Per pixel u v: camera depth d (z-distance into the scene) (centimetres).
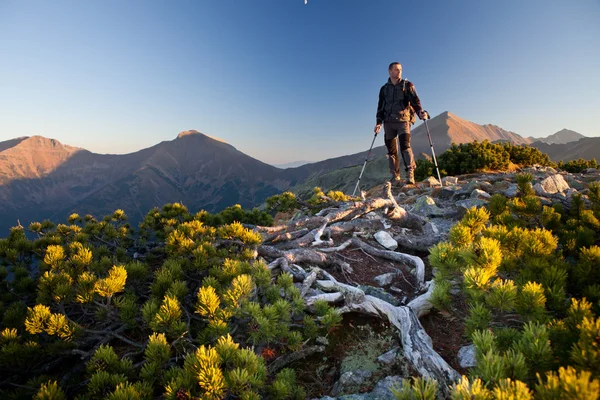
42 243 617
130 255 752
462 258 375
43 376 361
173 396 253
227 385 255
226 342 288
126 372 318
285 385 308
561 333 249
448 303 361
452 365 348
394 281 567
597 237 538
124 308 398
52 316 338
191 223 638
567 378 163
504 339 270
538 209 578
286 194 1105
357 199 1062
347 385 347
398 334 405
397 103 1151
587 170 2047
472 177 1827
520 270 364
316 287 528
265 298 451
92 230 748
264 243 711
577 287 371
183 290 419
